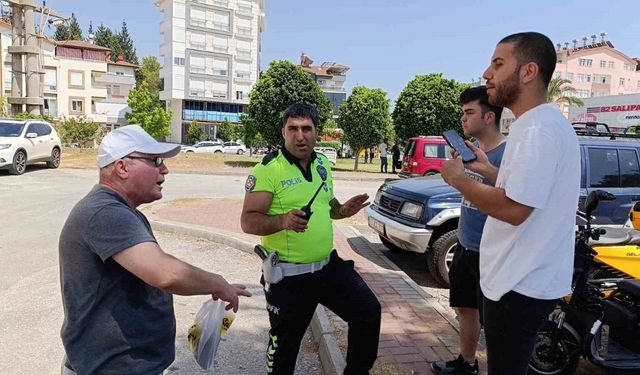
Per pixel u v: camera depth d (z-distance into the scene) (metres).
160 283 1.74
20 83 23.81
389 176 20.97
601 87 67.44
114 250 1.73
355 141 24.91
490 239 2.19
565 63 65.19
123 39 96.19
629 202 5.81
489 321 2.18
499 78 2.10
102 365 1.83
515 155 1.95
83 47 53.59
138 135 1.96
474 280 3.18
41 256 6.23
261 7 67.62
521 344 2.09
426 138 15.22
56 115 50.53
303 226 2.56
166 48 59.19
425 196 5.77
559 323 3.29
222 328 2.29
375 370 3.30
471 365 3.29
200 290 1.88
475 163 2.38
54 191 11.90
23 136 15.34
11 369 3.37
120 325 1.83
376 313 2.93
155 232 7.94
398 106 26.91
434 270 5.68
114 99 56.72
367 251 7.13
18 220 8.45
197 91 59.69
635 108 36.56
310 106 2.81
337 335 3.82
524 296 2.03
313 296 2.85
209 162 21.92
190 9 58.00
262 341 4.01
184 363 3.57
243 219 2.72
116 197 1.88
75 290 1.81
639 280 3.31
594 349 3.27
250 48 63.28
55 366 3.42
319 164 2.94
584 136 6.45
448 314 4.44
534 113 2.00
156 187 2.00
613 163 5.87
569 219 2.03
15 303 4.59
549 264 2.02
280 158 2.78
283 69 22.89
